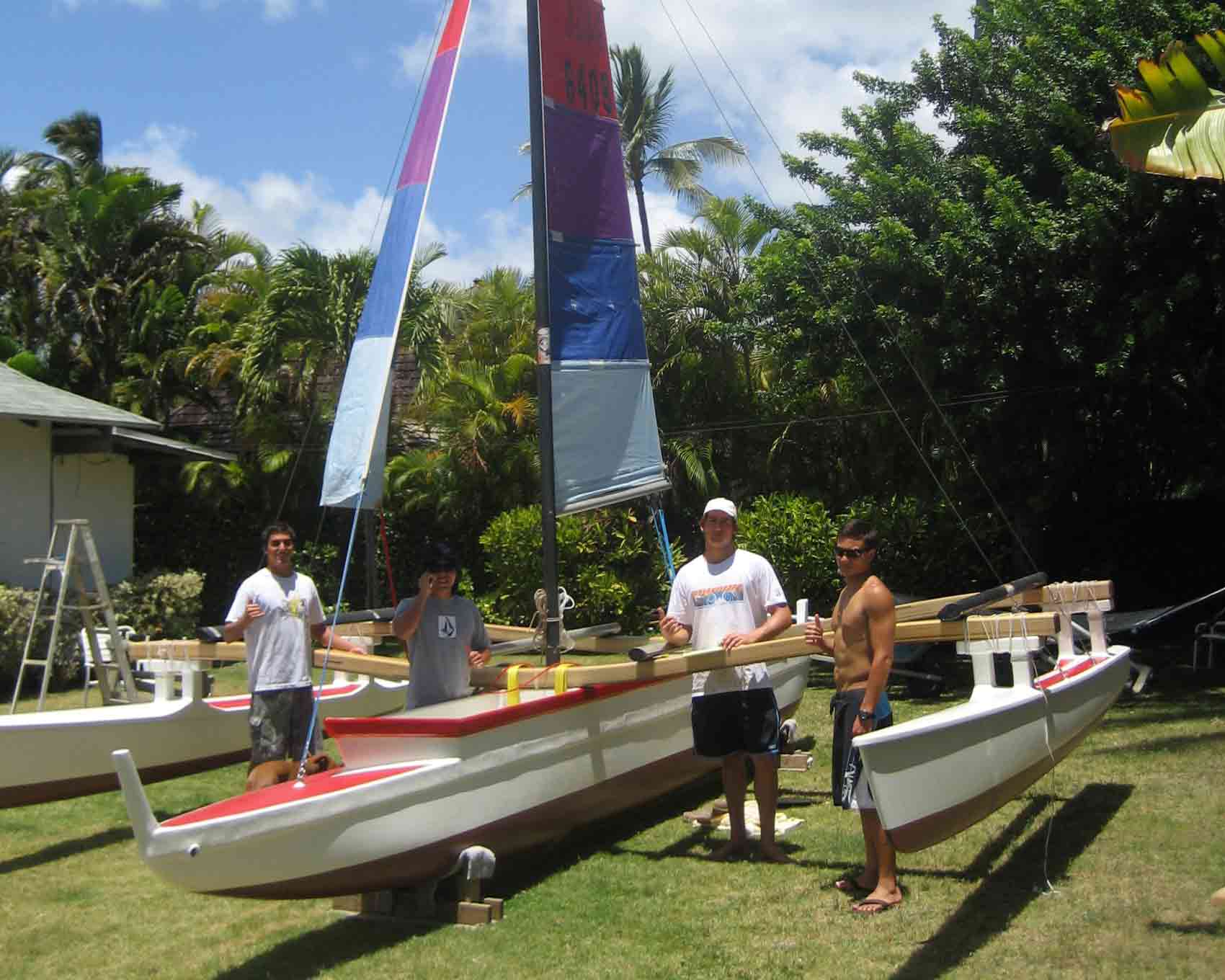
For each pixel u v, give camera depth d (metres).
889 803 4.74
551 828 6.03
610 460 7.34
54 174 25.69
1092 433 13.24
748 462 17.56
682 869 6.04
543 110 7.08
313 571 18.41
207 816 4.83
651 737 6.83
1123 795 6.89
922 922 5.05
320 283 16.86
